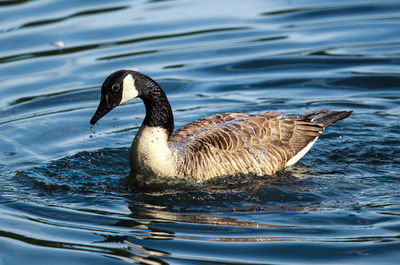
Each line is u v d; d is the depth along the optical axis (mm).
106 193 12609
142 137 12922
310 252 9922
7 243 10328
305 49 20234
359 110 16969
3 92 17703
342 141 15289
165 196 12359
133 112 17500
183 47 20484
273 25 21969
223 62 19656
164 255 9844
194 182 12859
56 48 20141
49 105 17234
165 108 12875
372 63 19234
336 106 17188
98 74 18703
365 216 11156
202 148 12961
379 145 14953
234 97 17781
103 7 23500
